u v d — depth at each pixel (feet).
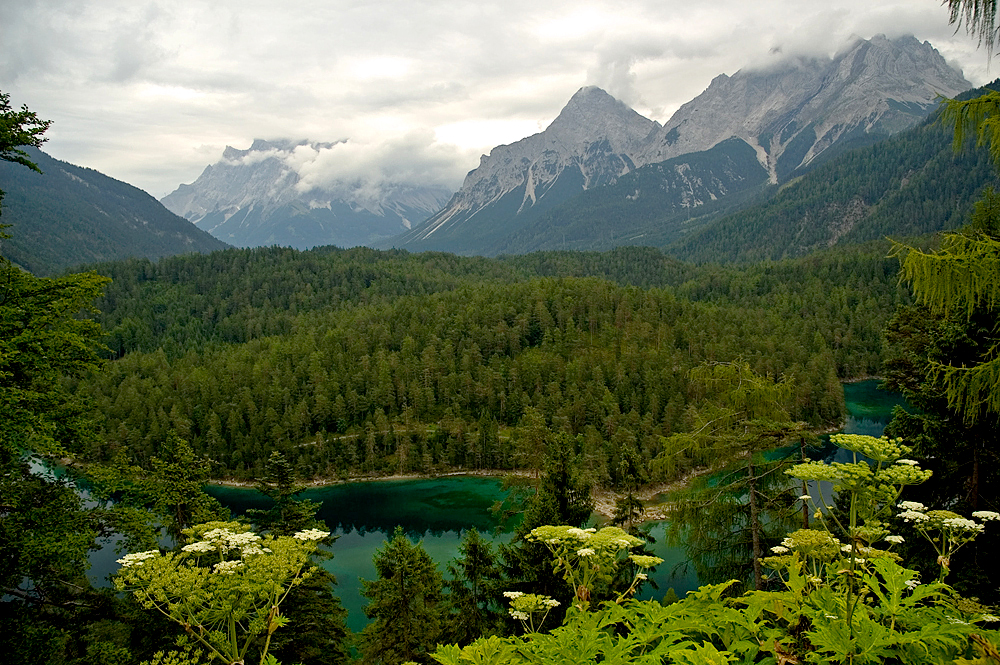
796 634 23.71
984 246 28.37
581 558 29.30
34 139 44.14
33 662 39.19
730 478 53.52
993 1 25.86
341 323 472.44
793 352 367.86
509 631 65.00
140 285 630.33
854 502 23.58
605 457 242.58
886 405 324.80
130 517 47.11
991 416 48.91
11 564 40.14
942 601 22.40
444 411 337.11
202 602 25.22
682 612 24.47
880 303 472.44
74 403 47.11
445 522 231.30
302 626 65.41
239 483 290.15
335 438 314.96
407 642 67.87
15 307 43.11
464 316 432.66
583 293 459.32
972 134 28.96
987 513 22.84
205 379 359.66
